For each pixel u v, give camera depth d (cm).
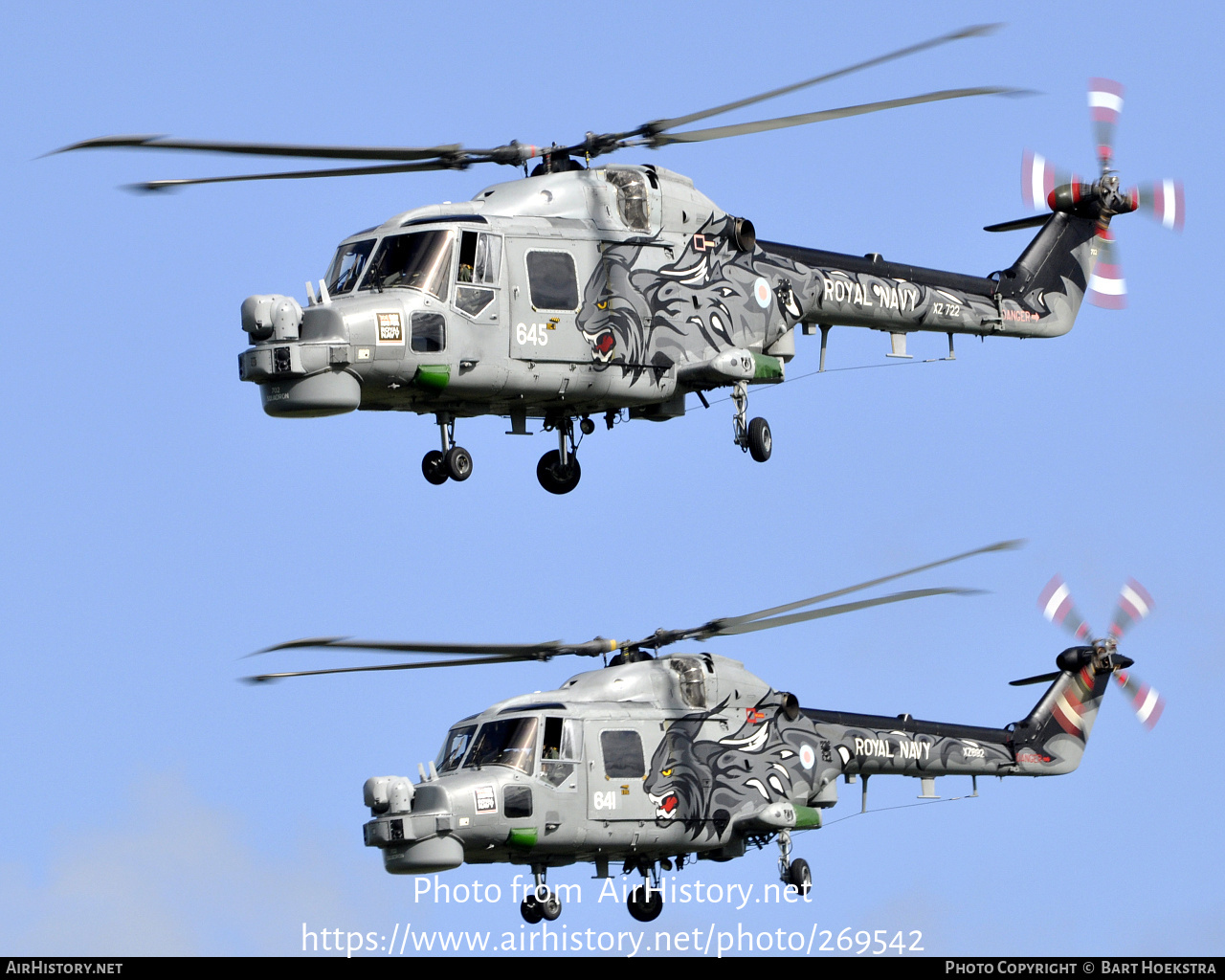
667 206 10369
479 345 9444
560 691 11031
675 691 11194
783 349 11062
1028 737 13450
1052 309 13238
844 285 11438
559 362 9744
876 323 11812
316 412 9038
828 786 11788
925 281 12138
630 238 10138
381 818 10212
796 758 11581
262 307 8931
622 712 10944
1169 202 13525
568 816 10600
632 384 10069
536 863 10994
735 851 11400
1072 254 13412
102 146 8094
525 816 10444
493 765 10550
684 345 10319
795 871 11394
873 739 12162
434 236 9462
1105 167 13525
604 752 10788
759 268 10856
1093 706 13738
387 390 9262
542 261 9744
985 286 12700
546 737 10675
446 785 10319
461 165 9625
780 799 11406
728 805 11188
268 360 8938
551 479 10400
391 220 9644
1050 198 13400
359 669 10506
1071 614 13938
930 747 12594
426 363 9231
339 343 8962
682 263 10394
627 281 10088
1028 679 13638
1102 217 13538
